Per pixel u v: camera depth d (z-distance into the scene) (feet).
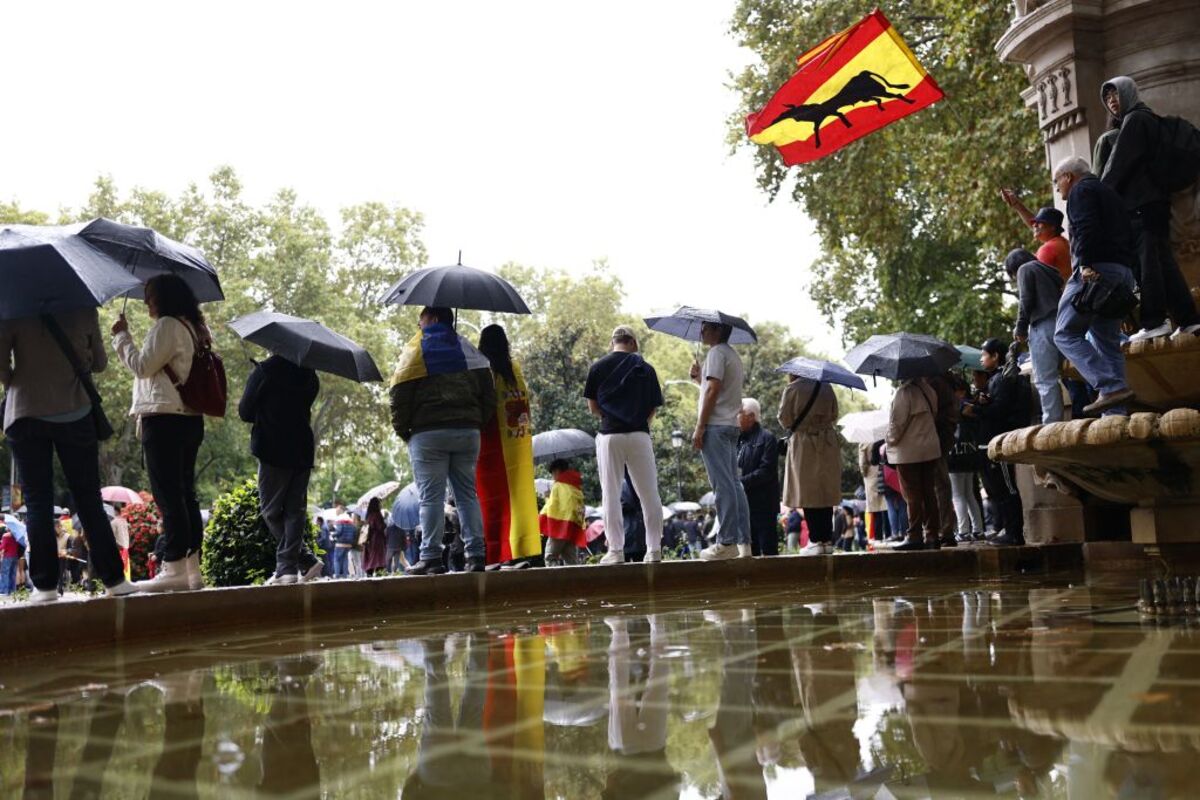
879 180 75.72
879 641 12.03
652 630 14.71
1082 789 5.01
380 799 5.47
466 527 23.57
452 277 24.32
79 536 65.36
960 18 59.06
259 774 6.17
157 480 19.06
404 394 23.21
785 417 31.32
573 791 5.52
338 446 198.49
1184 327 18.90
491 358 26.40
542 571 23.13
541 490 54.70
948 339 81.71
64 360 17.10
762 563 26.03
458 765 6.23
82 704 9.37
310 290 197.57
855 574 26.84
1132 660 9.48
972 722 6.85
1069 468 19.57
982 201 64.13
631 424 26.23
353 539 78.84
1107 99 20.03
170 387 18.89
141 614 15.89
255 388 22.97
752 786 5.47
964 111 69.41
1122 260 17.92
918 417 30.07
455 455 23.65
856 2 72.43
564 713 7.98
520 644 13.48
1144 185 19.22
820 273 94.48
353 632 16.30
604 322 262.88
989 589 20.98
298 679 10.61
